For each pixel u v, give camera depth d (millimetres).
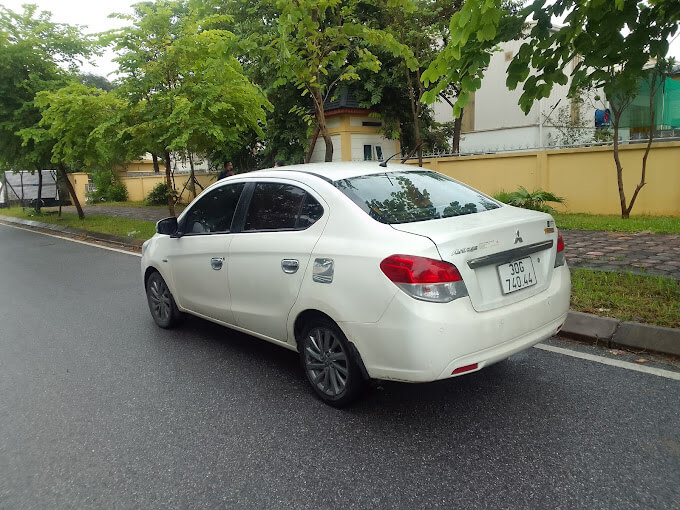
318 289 3488
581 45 4371
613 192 11531
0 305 7301
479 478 2770
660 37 4152
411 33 13555
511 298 3260
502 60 18328
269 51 7371
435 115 20953
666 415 3260
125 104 11688
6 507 2764
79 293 7758
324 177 3846
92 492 2854
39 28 16703
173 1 11562
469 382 3920
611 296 5109
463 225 3238
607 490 2605
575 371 3961
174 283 5230
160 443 3328
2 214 24938
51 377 4527
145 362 4758
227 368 4523
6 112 16344
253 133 18203
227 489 2811
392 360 3104
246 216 4316
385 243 3164
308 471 2934
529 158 12750
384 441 3195
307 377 3852
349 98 17719
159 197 24156
